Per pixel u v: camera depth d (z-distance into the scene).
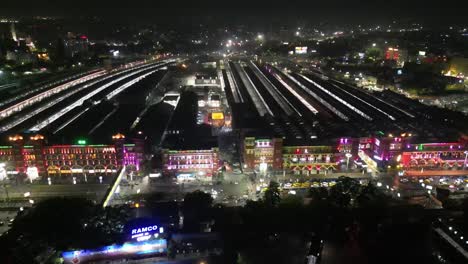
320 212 175.38
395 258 151.50
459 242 153.38
